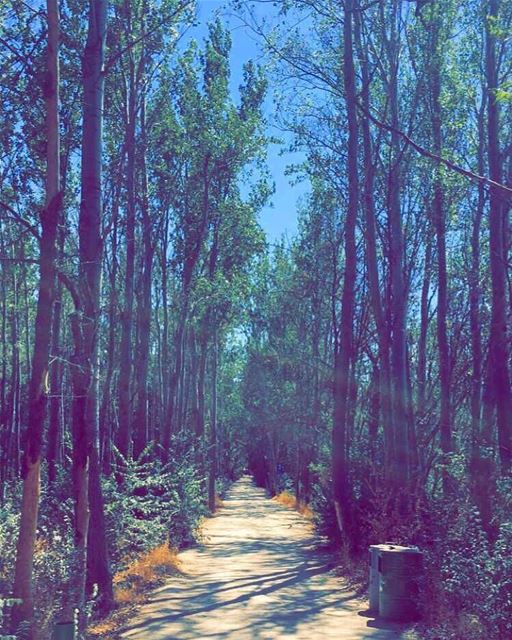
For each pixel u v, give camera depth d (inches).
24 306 1235.2
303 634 381.1
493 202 563.5
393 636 372.8
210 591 524.7
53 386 832.3
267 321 1545.3
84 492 394.0
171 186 987.3
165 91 907.4
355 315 1038.4
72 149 764.6
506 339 552.1
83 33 698.8
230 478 3378.4
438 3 636.1
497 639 317.4
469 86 724.0
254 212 1178.6
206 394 2453.2
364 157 751.1
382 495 608.7
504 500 422.3
